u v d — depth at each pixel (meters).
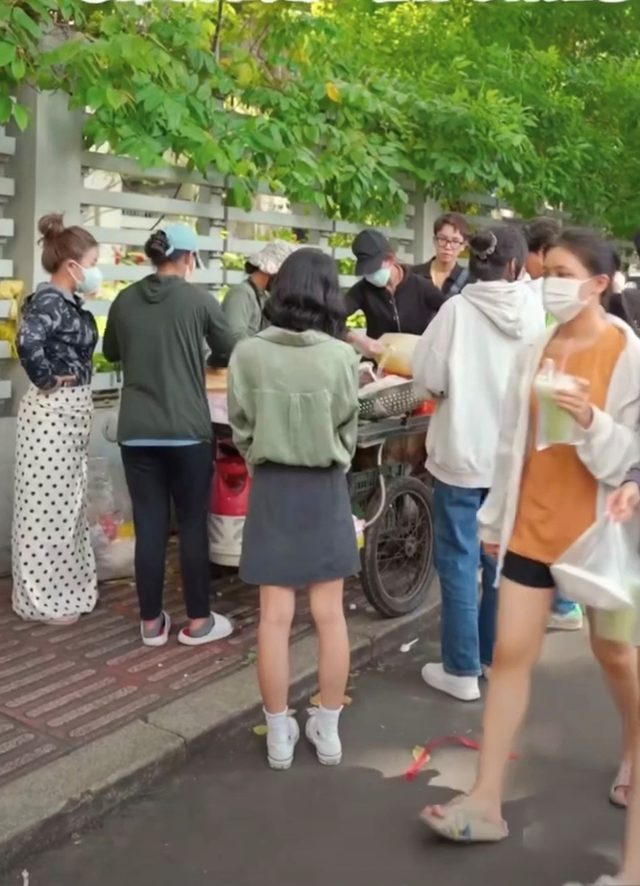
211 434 4.47
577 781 3.66
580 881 3.06
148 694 4.08
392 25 8.34
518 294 4.08
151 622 4.55
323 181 6.31
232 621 4.89
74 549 4.80
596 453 2.87
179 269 4.49
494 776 3.23
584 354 3.04
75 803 3.27
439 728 4.08
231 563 5.00
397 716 4.19
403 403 4.70
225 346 4.48
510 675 3.19
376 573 4.84
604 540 2.80
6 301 5.10
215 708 3.94
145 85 5.24
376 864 3.14
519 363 3.20
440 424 4.20
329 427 3.53
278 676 3.63
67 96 5.24
